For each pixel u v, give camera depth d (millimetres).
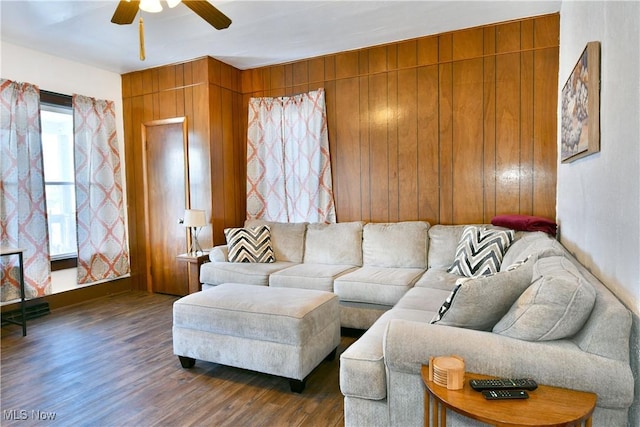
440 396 1333
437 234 3568
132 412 2193
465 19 3424
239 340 2480
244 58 4316
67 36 3615
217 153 4379
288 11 3166
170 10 3090
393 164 4008
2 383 2529
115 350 3043
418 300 2566
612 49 1629
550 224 3086
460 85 3686
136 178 4789
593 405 1275
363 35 3727
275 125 4504
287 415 2152
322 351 2549
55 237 4262
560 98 3105
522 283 1654
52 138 4230
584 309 1439
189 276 4098
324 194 4301
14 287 3732
